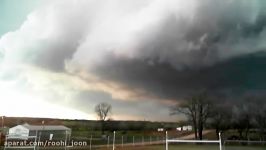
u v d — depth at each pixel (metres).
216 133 58.41
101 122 72.44
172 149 33.75
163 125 65.50
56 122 70.62
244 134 57.12
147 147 35.62
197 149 32.75
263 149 33.66
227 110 60.34
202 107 61.53
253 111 58.56
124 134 65.62
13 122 66.62
